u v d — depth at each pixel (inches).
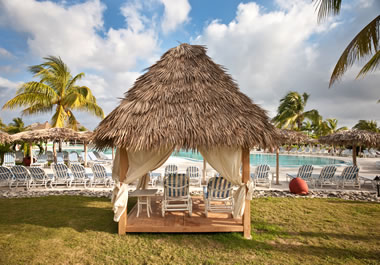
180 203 252.5
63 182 370.9
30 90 559.5
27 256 146.3
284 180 438.3
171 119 174.4
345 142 416.5
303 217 223.9
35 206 258.8
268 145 174.6
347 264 138.6
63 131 503.5
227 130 167.6
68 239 171.6
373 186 363.3
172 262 140.9
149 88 201.0
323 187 375.9
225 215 211.8
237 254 150.6
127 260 142.8
